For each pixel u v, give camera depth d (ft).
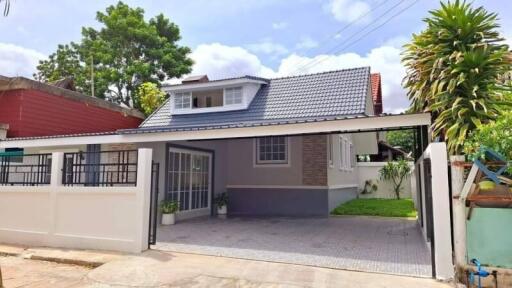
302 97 46.26
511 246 17.24
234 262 21.80
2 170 30.45
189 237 29.91
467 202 18.01
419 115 24.08
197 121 48.80
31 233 27.40
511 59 22.09
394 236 30.35
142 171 24.54
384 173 65.51
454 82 22.02
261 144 48.47
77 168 27.14
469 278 17.28
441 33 23.63
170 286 17.85
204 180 45.60
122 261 21.89
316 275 19.19
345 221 39.63
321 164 44.91
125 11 99.91
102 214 25.27
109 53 96.22
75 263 22.52
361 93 43.42
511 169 16.96
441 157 18.62
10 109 42.14
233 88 49.16
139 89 87.25
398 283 17.81
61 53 105.70
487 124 19.25
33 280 19.44
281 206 46.47
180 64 100.01
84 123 49.39
